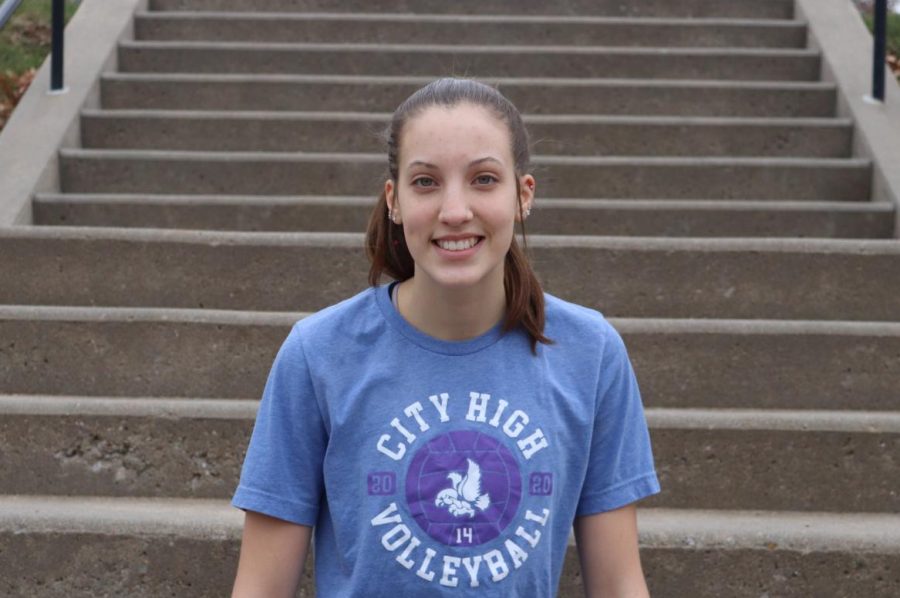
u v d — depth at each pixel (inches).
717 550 115.9
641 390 145.4
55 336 145.3
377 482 67.1
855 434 128.7
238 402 133.3
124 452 129.6
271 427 69.8
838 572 115.6
